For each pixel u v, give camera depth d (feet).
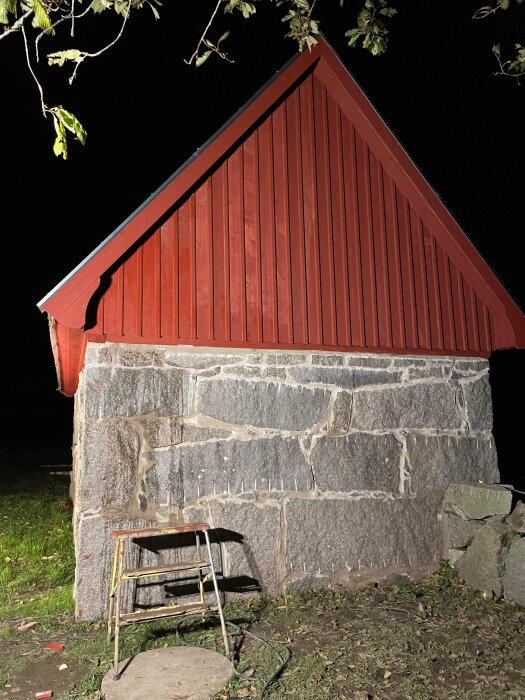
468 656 14.25
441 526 19.79
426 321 20.63
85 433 16.46
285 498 18.11
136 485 16.69
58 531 26.58
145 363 17.24
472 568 18.53
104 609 16.06
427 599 17.60
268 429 18.20
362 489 18.92
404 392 19.94
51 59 11.51
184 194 17.97
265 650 14.39
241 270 18.45
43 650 14.60
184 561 16.89
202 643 14.82
